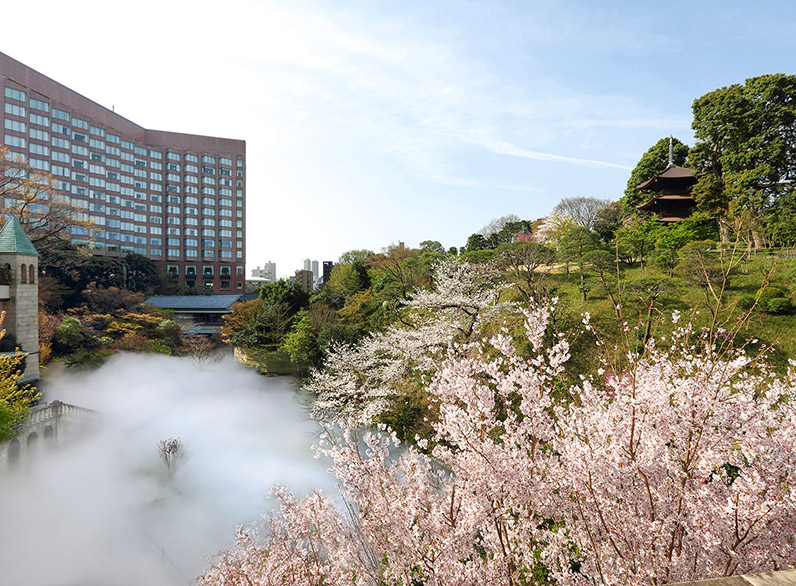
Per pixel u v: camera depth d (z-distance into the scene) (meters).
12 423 19.27
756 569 3.54
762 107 31.97
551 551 4.49
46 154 69.56
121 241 84.00
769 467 3.77
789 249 25.56
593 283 26.94
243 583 6.52
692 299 22.50
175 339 49.41
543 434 4.68
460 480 4.89
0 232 26.28
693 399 4.15
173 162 92.62
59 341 38.75
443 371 5.23
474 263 29.66
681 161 45.59
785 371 16.75
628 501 4.18
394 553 4.79
